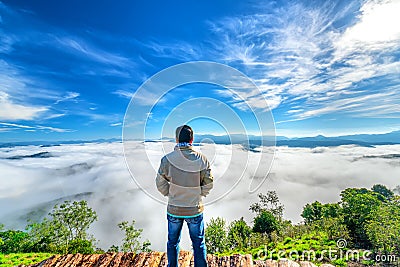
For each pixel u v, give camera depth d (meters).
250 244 27.08
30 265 4.05
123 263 3.89
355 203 24.95
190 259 3.79
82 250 41.31
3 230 44.97
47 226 42.84
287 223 36.84
